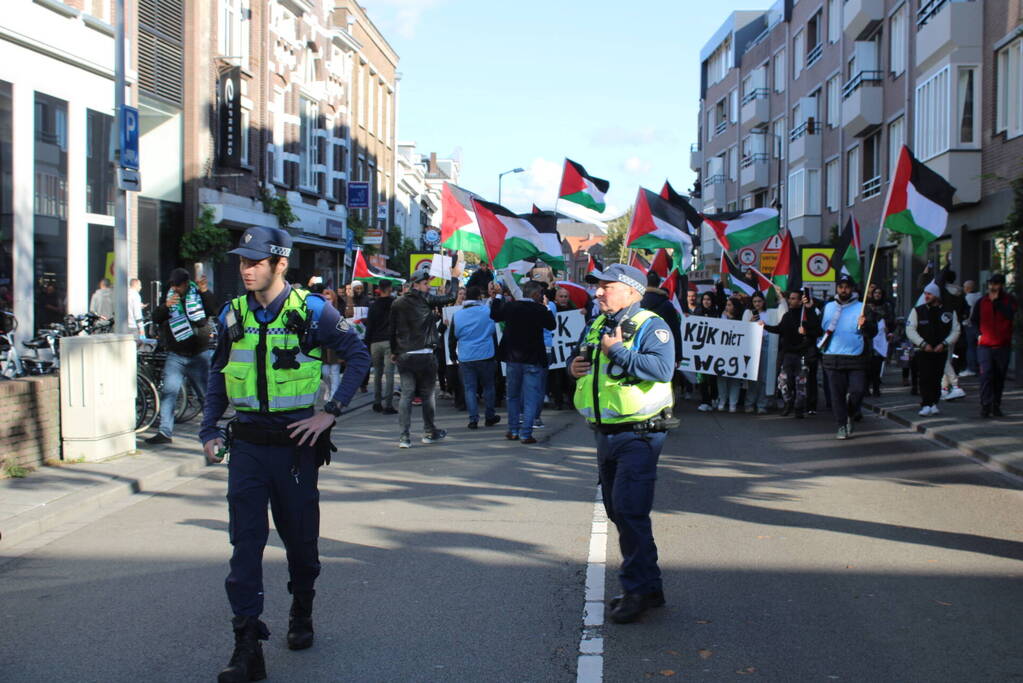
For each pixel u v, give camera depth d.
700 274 55.41
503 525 7.49
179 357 11.19
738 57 54.53
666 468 10.04
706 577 6.06
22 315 15.99
